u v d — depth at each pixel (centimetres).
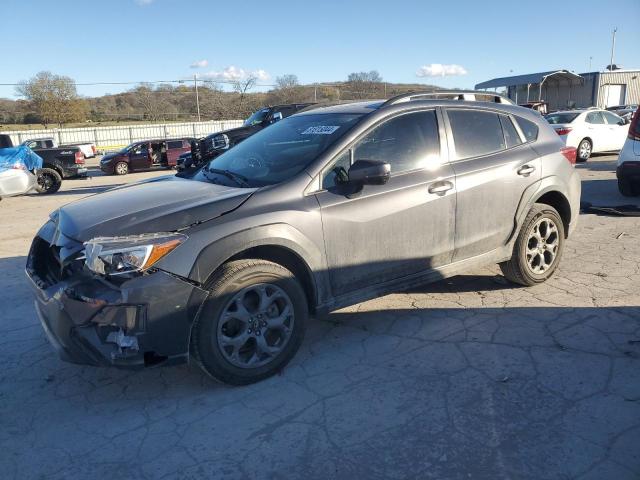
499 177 446
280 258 362
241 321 335
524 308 452
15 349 419
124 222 326
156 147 2686
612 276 524
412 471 263
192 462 278
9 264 664
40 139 2839
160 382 360
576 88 3962
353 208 371
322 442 288
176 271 309
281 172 377
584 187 1096
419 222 403
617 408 306
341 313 459
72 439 302
